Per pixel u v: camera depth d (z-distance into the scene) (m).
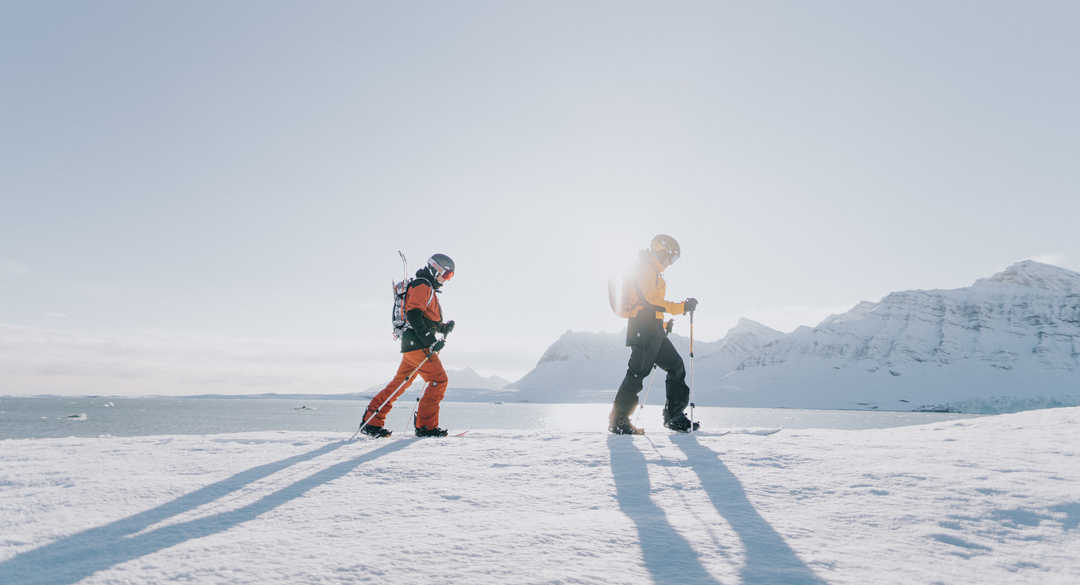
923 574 1.60
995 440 4.22
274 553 1.79
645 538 1.93
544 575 1.58
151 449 4.18
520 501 2.52
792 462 3.24
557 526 2.08
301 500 2.56
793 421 117.19
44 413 150.00
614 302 5.45
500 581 1.53
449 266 5.48
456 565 1.66
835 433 4.95
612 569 1.63
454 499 2.57
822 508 2.32
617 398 5.38
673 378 5.52
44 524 2.17
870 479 2.73
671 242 5.34
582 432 5.15
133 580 1.56
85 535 2.02
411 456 3.67
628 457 3.51
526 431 5.42
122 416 134.12
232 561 1.71
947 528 2.03
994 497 2.37
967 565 1.68
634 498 2.55
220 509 2.40
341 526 2.12
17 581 1.57
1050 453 3.44
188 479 3.01
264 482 2.95
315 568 1.64
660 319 5.34
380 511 2.35
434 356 5.41
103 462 3.57
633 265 5.39
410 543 1.88
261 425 92.19
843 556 1.75
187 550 1.82
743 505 2.40
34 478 3.04
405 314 5.32
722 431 5.16
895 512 2.22
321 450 4.09
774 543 1.88
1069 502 2.28
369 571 1.62
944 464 3.07
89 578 1.58
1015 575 1.60
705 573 1.60
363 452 3.93
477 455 3.69
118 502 2.54
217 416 136.88
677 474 3.02
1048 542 1.88
